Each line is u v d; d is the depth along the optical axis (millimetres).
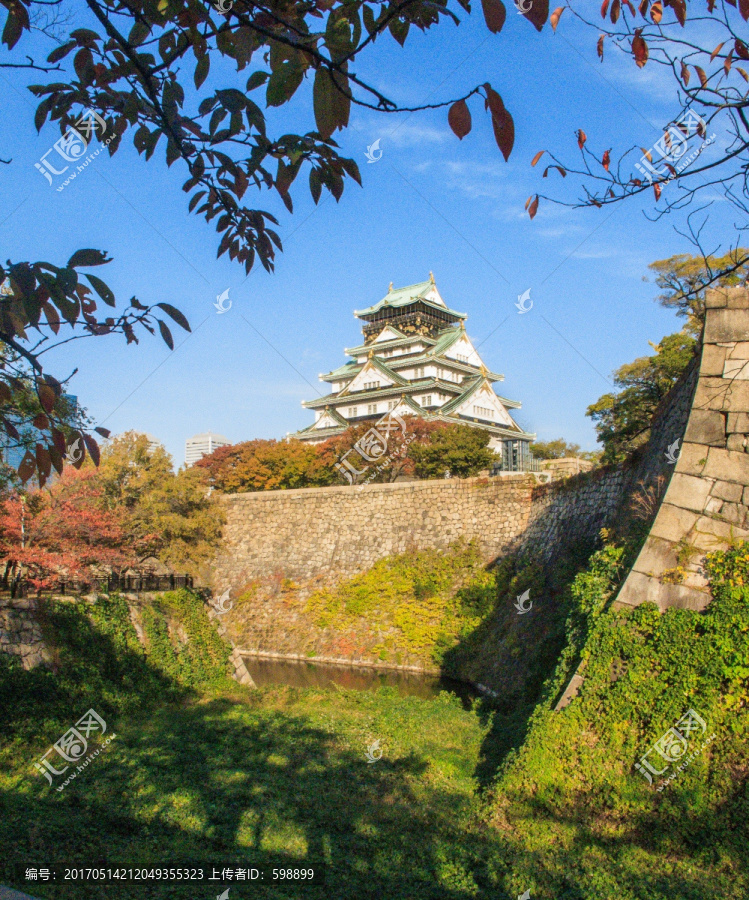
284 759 13820
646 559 10320
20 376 3600
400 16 2980
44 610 17266
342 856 9266
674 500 10391
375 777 12898
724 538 10016
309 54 2873
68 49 3445
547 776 9953
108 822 10453
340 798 11578
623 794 9383
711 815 8820
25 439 3828
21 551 17453
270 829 10125
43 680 16000
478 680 24172
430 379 59219
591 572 12266
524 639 22078
